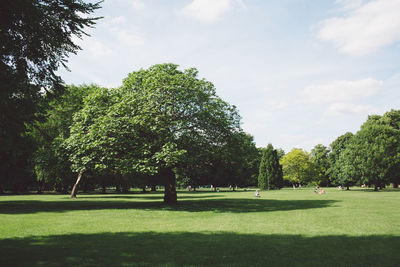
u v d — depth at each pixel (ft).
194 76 87.92
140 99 76.13
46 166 122.62
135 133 73.67
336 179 232.94
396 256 26.05
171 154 66.59
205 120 77.92
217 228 41.52
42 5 25.96
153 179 201.46
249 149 93.97
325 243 31.42
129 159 70.13
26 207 75.25
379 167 180.14
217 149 77.15
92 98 82.17
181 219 51.42
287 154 282.77
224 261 24.31
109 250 27.96
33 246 29.60
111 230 39.65
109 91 85.56
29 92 27.94
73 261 24.09
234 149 83.35
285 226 43.27
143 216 55.77
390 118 215.51
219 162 84.94
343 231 38.88
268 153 249.14
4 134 28.45
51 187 193.57
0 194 170.81
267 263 23.76
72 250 27.86
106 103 82.28
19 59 27.73
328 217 53.31
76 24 28.63
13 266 22.59
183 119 77.41
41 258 24.99
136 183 197.77
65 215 56.65
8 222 46.14
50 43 27.58
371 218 51.55
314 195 139.74
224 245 30.35
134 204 86.38
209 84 83.51
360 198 108.58
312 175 276.62
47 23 27.04
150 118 71.46
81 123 79.97
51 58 29.60
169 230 39.73
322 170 299.17
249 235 36.06
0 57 25.86
